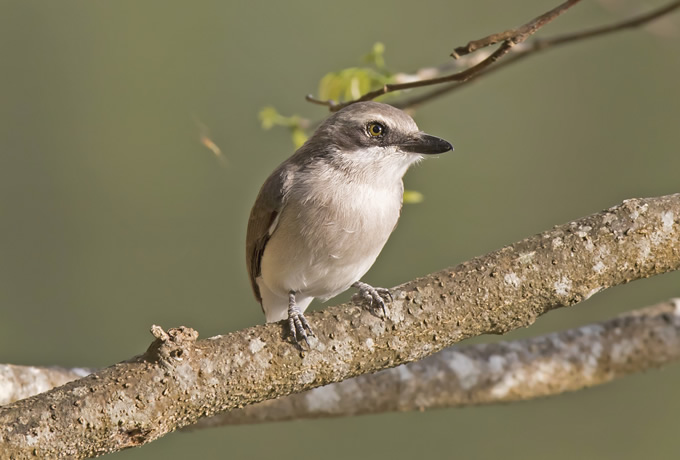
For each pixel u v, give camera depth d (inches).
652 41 596.1
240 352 252.1
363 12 618.5
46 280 563.5
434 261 566.6
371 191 345.1
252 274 378.6
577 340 348.5
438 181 578.2
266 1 624.7
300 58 614.9
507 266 265.6
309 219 339.9
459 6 612.7
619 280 266.4
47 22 616.7
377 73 357.4
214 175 585.9
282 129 585.9
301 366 255.4
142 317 557.3
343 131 347.9
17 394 308.7
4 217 574.9
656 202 270.1
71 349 549.3
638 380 505.4
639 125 593.3
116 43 615.8
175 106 606.2
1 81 600.7
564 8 279.4
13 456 228.5
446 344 265.0
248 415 328.8
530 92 602.2
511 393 340.5
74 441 234.1
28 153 591.5
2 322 550.6
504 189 588.7
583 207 586.9
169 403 242.7
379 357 261.4
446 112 594.2
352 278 358.6
